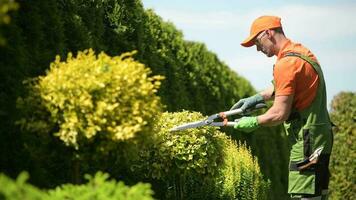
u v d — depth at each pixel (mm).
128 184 8609
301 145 6367
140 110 5820
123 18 10133
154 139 6590
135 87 5816
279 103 6312
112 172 8289
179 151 8211
